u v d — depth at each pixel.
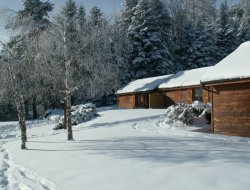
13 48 19.00
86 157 12.41
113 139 17.25
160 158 10.97
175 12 68.38
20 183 10.09
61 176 10.23
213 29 65.06
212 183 7.64
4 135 30.42
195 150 12.37
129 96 45.06
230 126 18.22
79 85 19.59
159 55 51.16
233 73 17.48
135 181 8.56
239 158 10.24
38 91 20.45
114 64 20.73
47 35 18.62
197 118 24.36
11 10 18.83
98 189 8.38
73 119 32.09
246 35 66.19
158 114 31.02
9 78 19.45
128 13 54.94
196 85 34.69
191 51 57.94
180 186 7.72
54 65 19.06
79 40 19.06
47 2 20.86
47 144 18.38
